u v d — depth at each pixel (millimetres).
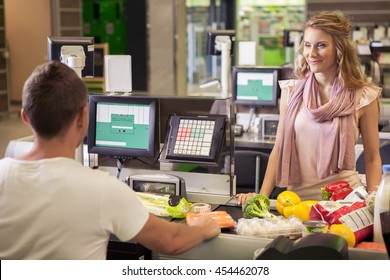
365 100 3033
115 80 3281
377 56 6793
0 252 1904
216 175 3016
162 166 3107
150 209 2703
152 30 12398
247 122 6129
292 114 3154
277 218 2510
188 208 2709
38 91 1846
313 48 2975
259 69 6016
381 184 2311
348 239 2230
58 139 1887
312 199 3150
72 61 3092
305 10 11500
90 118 3133
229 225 2502
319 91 3133
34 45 13328
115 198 1853
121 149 3086
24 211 1862
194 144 2973
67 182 1847
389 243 1894
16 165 1888
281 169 3191
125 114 3078
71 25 13711
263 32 12781
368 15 11055
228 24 12898
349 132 3043
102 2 16203
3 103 11922
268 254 1884
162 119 3078
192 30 12805
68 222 1841
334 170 3082
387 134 5367
